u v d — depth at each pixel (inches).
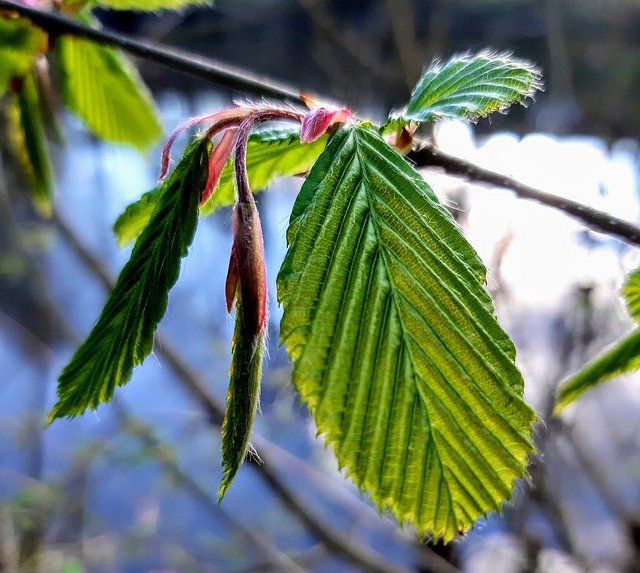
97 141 31.3
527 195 7.6
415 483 6.2
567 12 34.6
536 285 22.1
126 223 8.3
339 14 34.0
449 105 7.1
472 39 35.5
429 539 6.6
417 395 6.2
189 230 6.4
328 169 6.5
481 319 6.3
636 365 8.1
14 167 21.5
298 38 37.2
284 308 6.2
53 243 28.8
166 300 6.3
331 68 31.6
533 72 7.1
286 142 7.5
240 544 27.6
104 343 6.4
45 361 32.8
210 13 36.8
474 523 6.2
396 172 6.5
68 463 28.1
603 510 25.5
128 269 6.5
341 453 6.2
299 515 23.0
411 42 26.7
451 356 6.3
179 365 23.1
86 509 27.5
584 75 34.2
